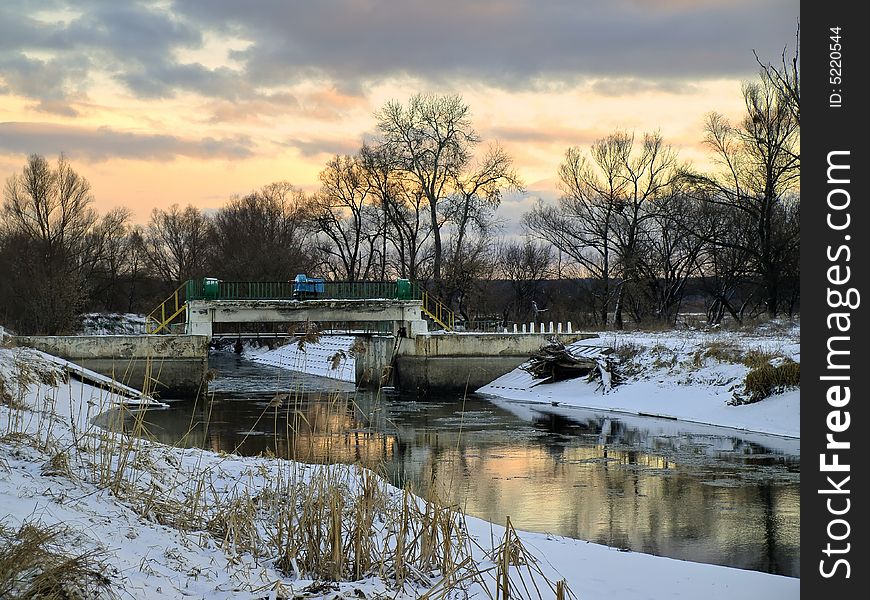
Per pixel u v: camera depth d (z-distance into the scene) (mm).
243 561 9719
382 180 64938
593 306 75688
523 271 83812
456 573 9727
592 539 15305
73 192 78875
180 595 8078
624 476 21703
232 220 92188
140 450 13727
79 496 10477
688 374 37406
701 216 67438
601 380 40750
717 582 11188
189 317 44438
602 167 66375
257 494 12500
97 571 7695
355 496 11984
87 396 31812
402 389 47406
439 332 49938
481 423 33031
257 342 73875
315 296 47875
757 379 32469
